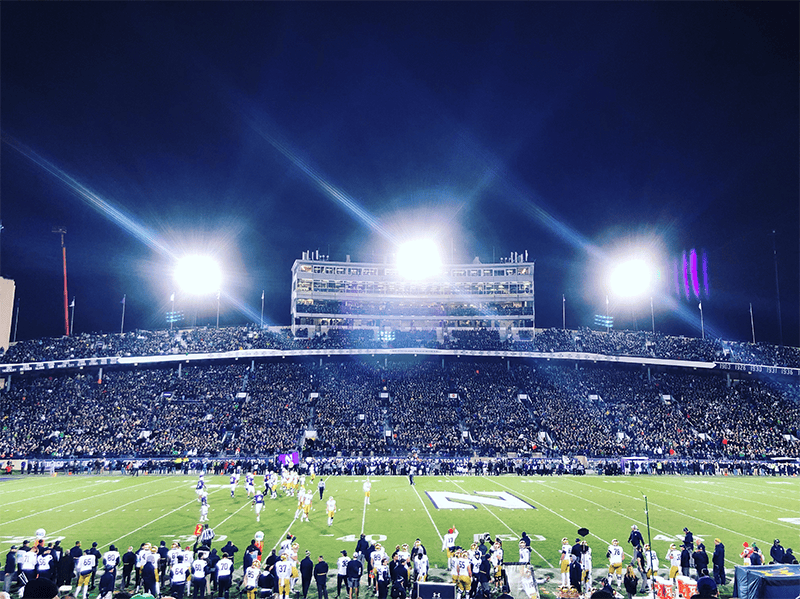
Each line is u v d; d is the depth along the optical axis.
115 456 58.28
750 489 43.69
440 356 81.75
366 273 91.12
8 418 64.38
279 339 82.31
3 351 75.62
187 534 26.92
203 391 70.75
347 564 18.70
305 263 89.81
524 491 41.69
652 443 62.97
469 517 31.28
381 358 81.44
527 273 91.06
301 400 69.44
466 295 91.12
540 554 23.62
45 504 35.53
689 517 31.58
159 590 19.50
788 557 19.36
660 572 21.39
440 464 54.81
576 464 55.69
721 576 20.11
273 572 18.55
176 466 54.78
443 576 20.50
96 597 18.92
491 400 71.00
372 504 35.53
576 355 77.44
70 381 72.81
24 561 18.98
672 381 78.69
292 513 32.47
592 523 29.78
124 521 29.98
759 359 79.81
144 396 69.38
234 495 39.34
